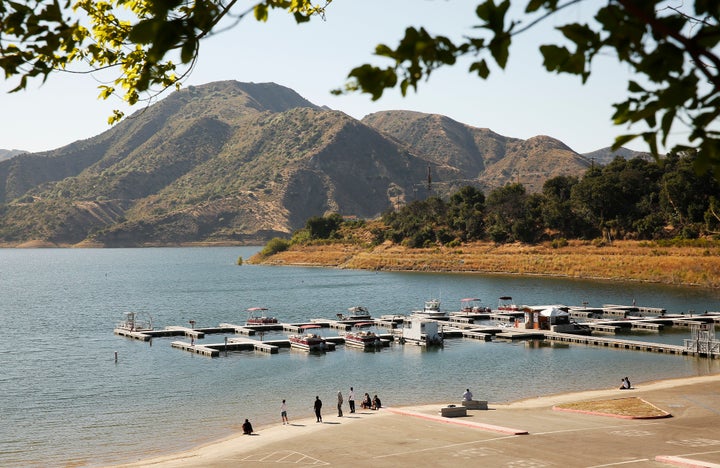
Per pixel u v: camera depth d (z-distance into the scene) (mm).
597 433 45906
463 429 49031
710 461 37812
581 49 4418
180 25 5277
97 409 63781
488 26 4422
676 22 4277
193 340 99125
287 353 94812
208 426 57000
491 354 91000
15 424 58531
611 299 148375
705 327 91125
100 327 126312
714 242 178250
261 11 5723
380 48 4602
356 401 65625
